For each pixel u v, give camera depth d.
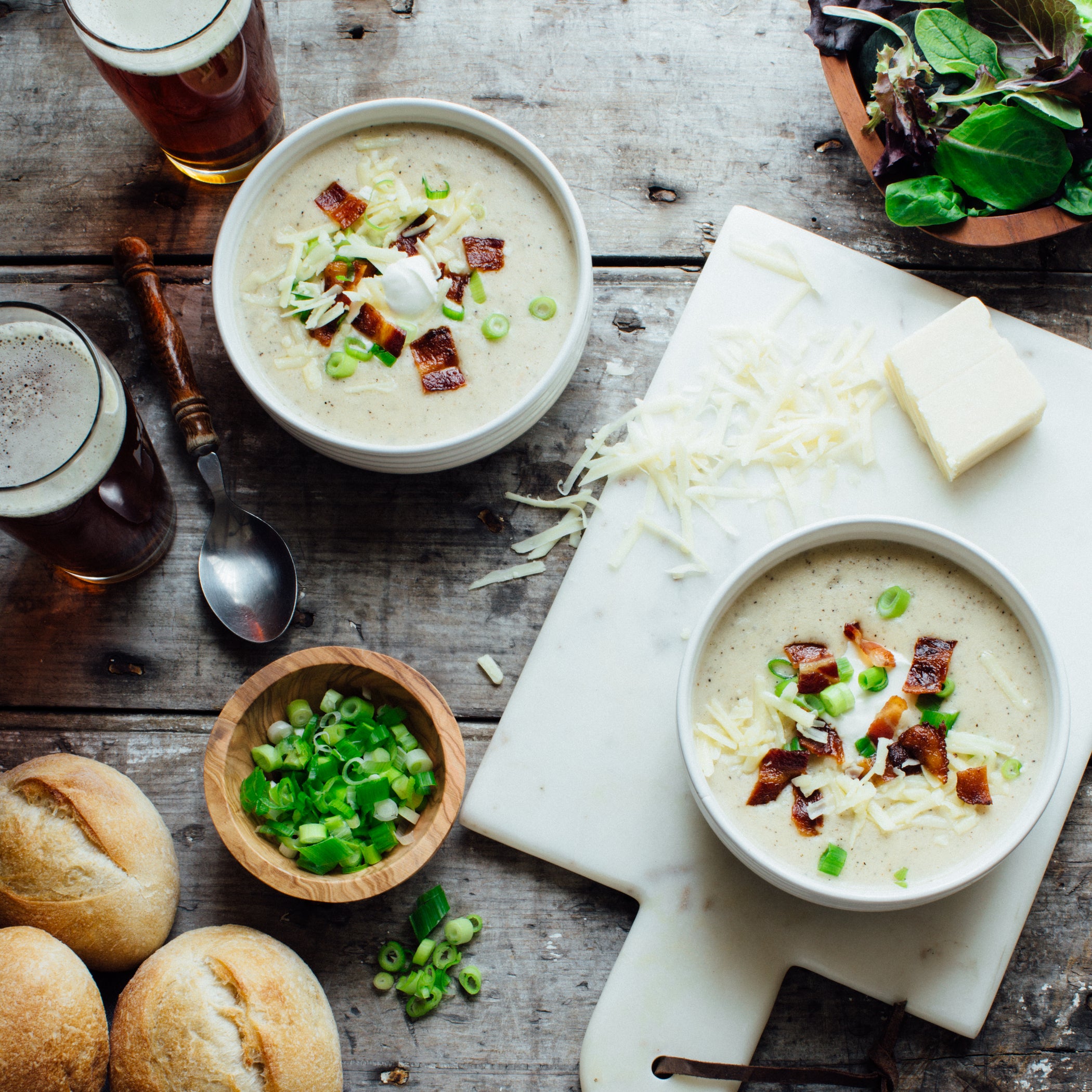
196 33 0.94
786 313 0.99
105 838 0.94
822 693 0.92
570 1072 0.96
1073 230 1.00
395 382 0.97
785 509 0.98
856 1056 0.96
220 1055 0.91
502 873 0.98
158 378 1.01
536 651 0.98
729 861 0.96
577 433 1.00
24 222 1.02
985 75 0.95
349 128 0.98
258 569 0.99
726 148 1.02
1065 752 0.91
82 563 0.97
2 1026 0.91
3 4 1.03
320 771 0.96
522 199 0.98
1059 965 0.97
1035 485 0.98
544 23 1.02
